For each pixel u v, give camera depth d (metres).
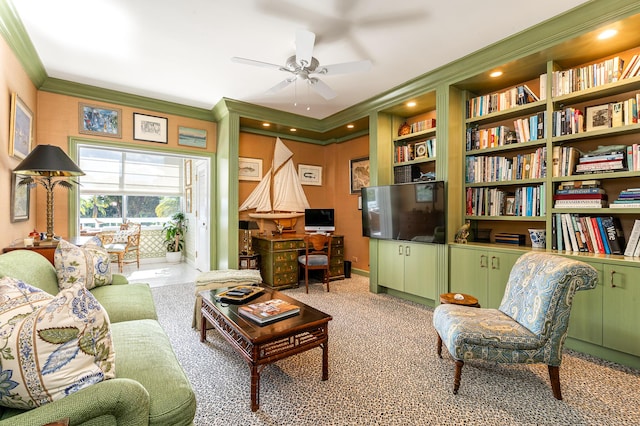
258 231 5.12
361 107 4.38
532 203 2.93
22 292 1.22
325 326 2.08
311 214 5.18
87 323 1.07
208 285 2.98
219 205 4.84
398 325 3.05
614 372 2.16
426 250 3.58
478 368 2.22
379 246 4.20
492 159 3.27
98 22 2.49
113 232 6.02
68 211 3.75
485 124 3.55
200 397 1.89
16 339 0.97
